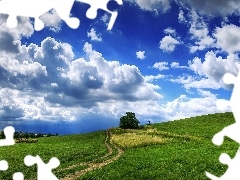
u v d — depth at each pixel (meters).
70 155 51.78
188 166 31.56
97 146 67.06
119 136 82.50
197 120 106.62
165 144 63.47
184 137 75.81
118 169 32.19
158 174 28.64
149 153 45.88
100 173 31.31
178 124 103.44
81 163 43.09
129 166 33.62
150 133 86.00
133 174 29.25
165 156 40.97
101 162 43.75
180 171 29.44
